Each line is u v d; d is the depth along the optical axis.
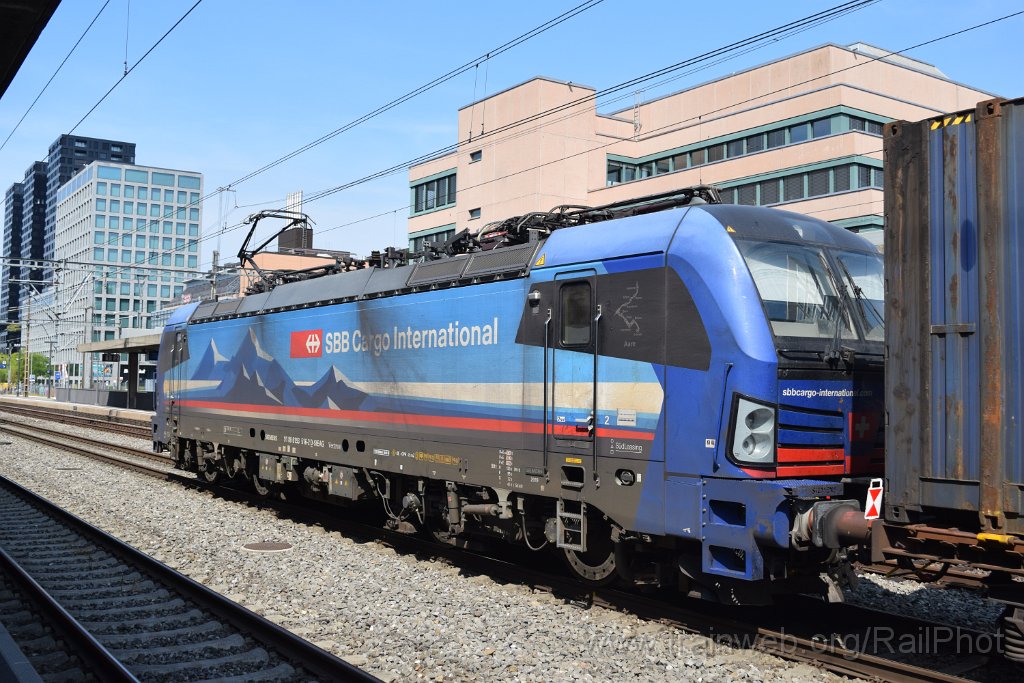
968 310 5.55
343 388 11.51
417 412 10.07
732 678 6.28
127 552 9.94
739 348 6.79
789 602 8.12
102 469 18.81
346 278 11.93
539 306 8.45
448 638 7.18
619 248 7.72
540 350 8.39
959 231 5.63
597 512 7.98
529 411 8.48
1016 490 5.24
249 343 14.09
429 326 9.93
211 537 11.43
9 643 6.23
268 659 6.60
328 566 9.77
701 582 7.21
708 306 6.99
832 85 32.66
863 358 7.48
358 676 5.93
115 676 6.16
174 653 6.72
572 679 6.28
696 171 36.22
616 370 7.62
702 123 38.09
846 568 7.23
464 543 10.05
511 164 38.91
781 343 6.88
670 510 7.11
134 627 7.41
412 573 9.50
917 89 37.28
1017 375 5.29
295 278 14.17
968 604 8.15
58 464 19.77
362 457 11.09
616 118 41.72
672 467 7.12
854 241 8.13
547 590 8.70
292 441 12.70
